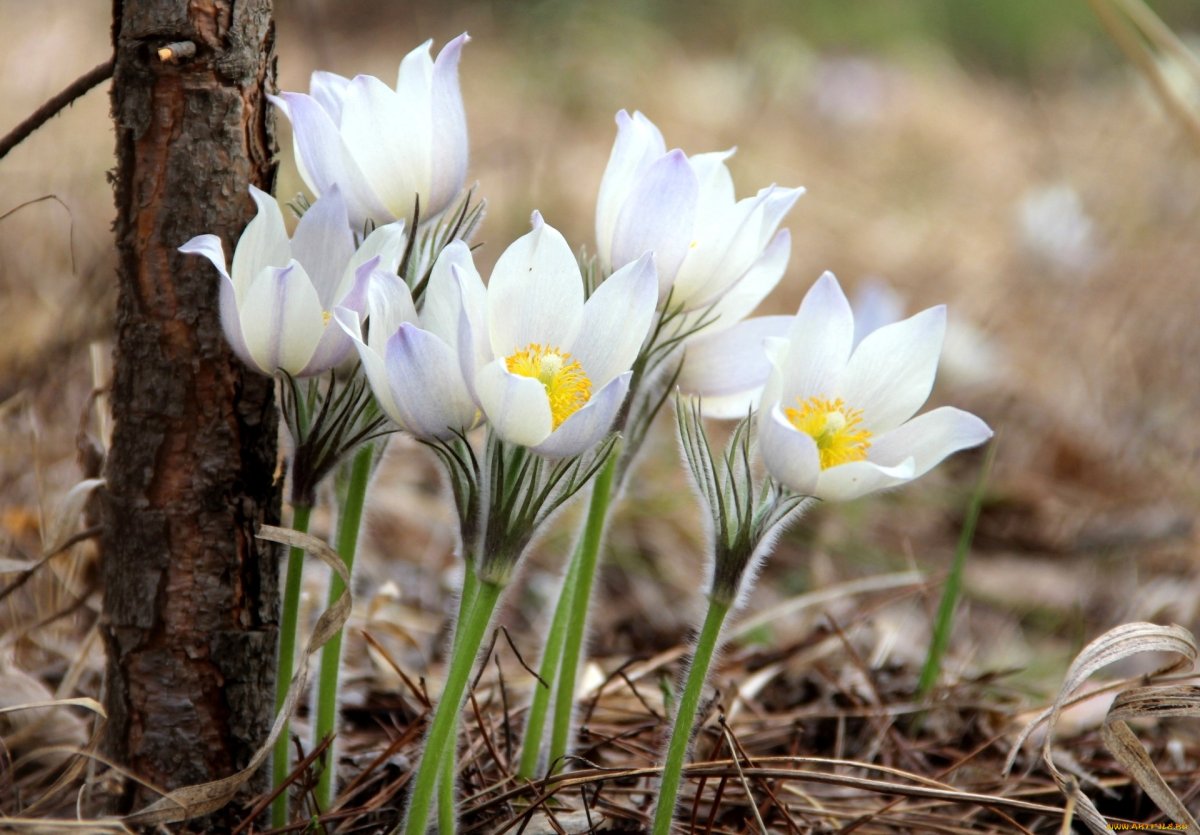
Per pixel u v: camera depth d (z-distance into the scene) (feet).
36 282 5.66
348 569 3.63
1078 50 15.85
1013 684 4.35
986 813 3.95
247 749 3.69
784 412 3.52
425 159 3.59
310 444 3.57
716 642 3.56
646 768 3.71
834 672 4.29
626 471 3.74
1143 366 8.13
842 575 5.42
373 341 3.49
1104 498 6.59
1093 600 5.48
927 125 13.32
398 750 3.81
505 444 3.48
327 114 3.58
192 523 3.64
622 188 3.64
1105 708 4.23
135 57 3.59
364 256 3.55
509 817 3.74
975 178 12.11
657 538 5.50
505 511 3.49
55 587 4.10
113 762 3.68
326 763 3.70
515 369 3.48
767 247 3.74
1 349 4.92
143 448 3.63
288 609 3.64
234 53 3.61
